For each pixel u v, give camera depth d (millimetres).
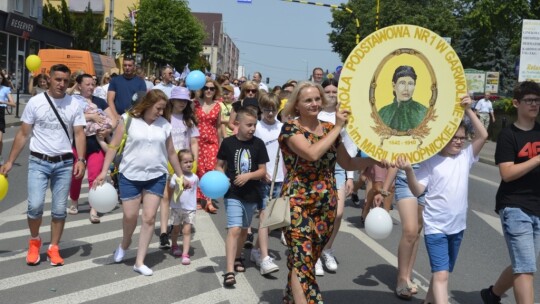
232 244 5910
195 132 8055
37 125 6180
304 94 4340
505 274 5168
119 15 61875
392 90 4258
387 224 4777
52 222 6328
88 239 7484
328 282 6133
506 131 4680
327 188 4387
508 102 27797
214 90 9328
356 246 7676
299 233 4336
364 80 4230
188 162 6691
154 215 6223
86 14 53750
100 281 5902
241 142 6055
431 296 5223
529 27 21297
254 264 6691
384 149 4309
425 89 4285
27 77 40938
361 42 4188
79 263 6461
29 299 5340
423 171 4723
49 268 6250
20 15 37906
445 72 4266
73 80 9188
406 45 4230
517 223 4582
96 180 6137
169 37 52250
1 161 12812
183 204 6578
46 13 51094
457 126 4309
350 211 10117
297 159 4391
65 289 5637
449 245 4801
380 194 5535
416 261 7051
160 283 5906
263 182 6137
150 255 6922
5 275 5977
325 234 4449
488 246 7992
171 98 7770
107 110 8812
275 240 7918
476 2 39594
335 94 6641
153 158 6152
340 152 4582
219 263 6648
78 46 51125
